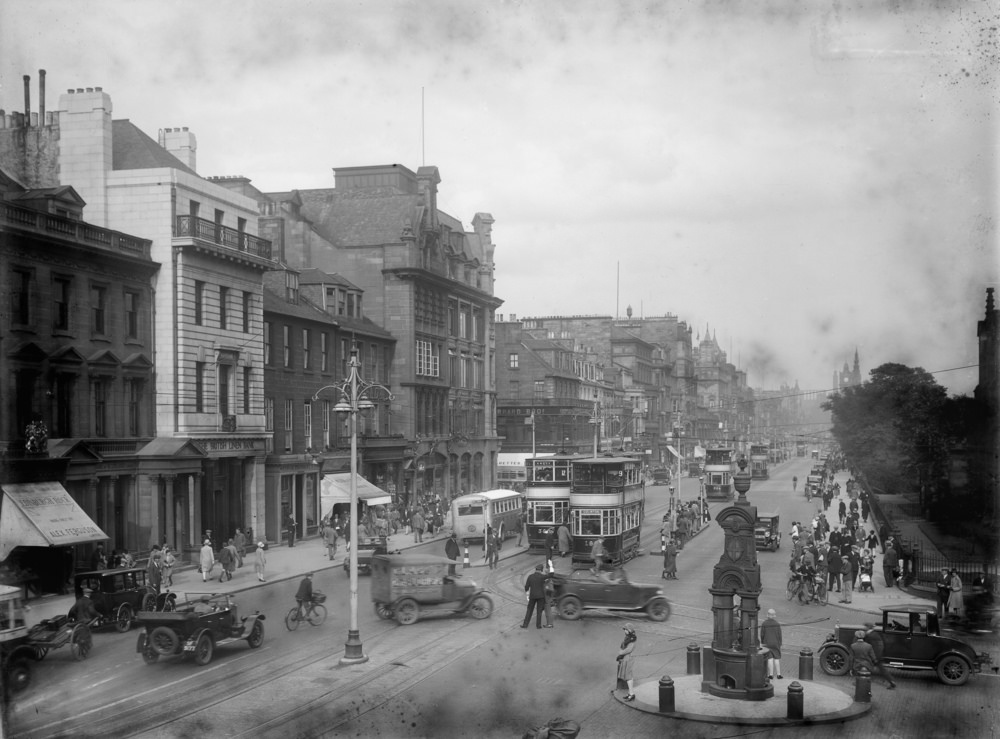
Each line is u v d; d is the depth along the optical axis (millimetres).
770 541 52719
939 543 40719
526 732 19938
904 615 27250
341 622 33656
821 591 36188
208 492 49688
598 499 46906
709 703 23141
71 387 42094
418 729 21391
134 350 46406
